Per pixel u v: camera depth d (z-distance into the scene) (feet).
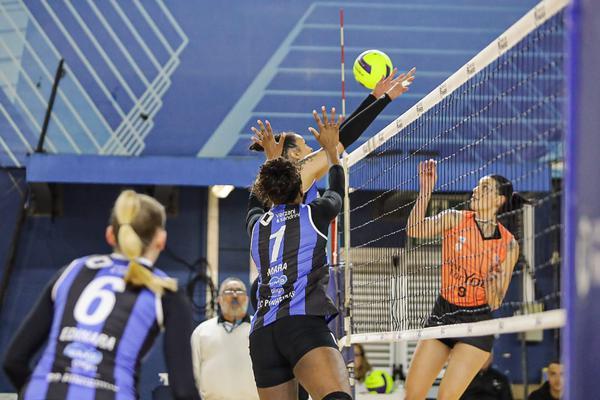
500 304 67.10
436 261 82.02
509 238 67.56
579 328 40.63
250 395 96.78
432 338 64.23
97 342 40.42
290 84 141.49
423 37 142.82
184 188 147.13
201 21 141.59
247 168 135.33
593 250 40.57
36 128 138.92
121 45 140.46
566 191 41.65
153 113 139.33
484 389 116.57
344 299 79.71
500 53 55.52
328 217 58.18
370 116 68.69
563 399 41.14
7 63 139.54
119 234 42.04
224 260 146.30
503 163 105.60
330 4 143.02
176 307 41.83
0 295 137.49
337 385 52.70
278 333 55.67
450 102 73.61
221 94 140.46
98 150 138.00
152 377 139.54
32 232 142.51
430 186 70.23
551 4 48.85
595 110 40.96
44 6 140.46
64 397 39.11
